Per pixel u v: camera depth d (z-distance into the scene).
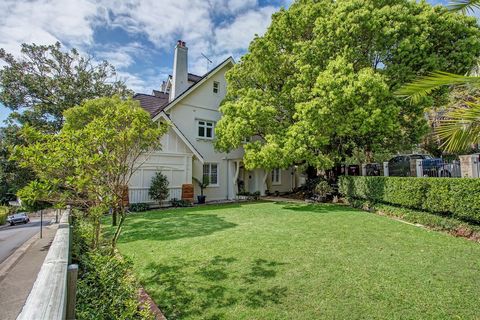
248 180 21.20
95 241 5.57
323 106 11.65
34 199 4.23
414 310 3.43
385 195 10.30
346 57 12.37
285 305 3.63
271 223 9.06
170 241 7.03
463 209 6.97
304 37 15.33
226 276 4.64
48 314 1.52
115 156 4.85
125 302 3.05
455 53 11.59
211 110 19.06
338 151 14.63
